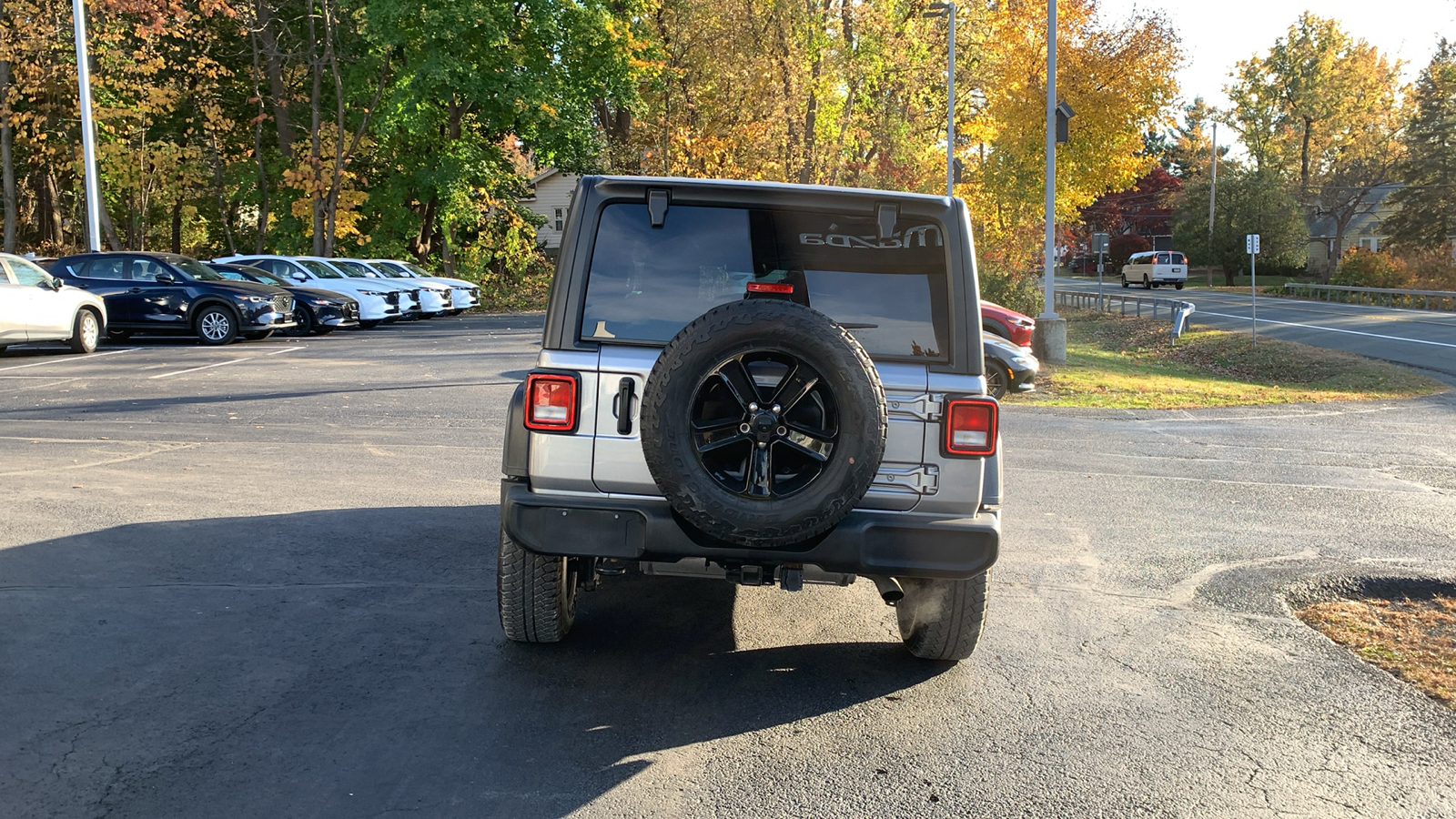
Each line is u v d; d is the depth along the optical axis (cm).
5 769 341
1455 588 645
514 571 450
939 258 415
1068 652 505
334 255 3850
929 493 410
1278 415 1534
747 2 3766
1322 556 709
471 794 339
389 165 3934
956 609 457
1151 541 743
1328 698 453
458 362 1731
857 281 414
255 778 344
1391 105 7800
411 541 654
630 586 593
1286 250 6581
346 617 511
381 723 391
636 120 4200
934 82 4550
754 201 412
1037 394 1695
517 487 419
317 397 1301
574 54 3694
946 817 336
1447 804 355
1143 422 1408
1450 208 6122
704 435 382
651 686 440
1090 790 359
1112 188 3709
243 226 5009
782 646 499
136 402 1220
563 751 375
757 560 407
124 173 3844
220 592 540
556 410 407
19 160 3906
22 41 3138
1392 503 900
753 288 403
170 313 2039
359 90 3712
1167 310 4125
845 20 4228
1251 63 8025
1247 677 478
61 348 1920
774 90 3794
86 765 347
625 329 413
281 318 2144
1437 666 497
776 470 394
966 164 4412
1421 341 2867
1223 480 988
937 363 411
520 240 3975
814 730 402
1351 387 1986
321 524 686
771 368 384
